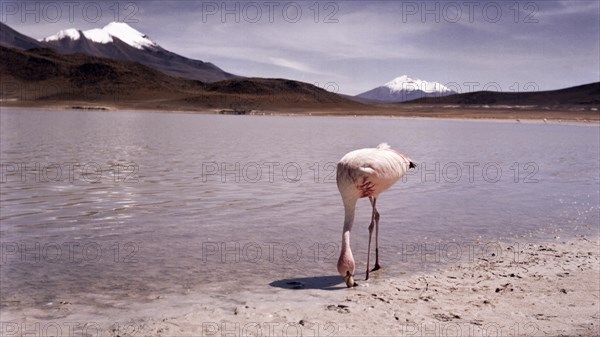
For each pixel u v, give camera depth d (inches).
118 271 316.2
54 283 295.4
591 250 357.7
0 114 3029.0
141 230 408.5
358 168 294.7
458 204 522.9
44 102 6053.2
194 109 5546.3
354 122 2967.5
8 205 487.8
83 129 1668.3
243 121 2790.4
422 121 3321.9
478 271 316.5
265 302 268.2
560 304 259.4
